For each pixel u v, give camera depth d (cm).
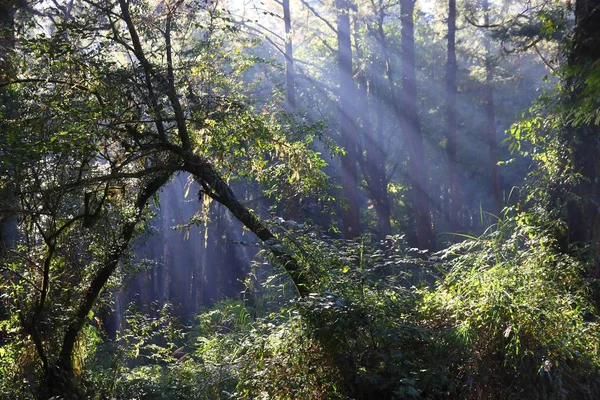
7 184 856
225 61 1028
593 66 646
